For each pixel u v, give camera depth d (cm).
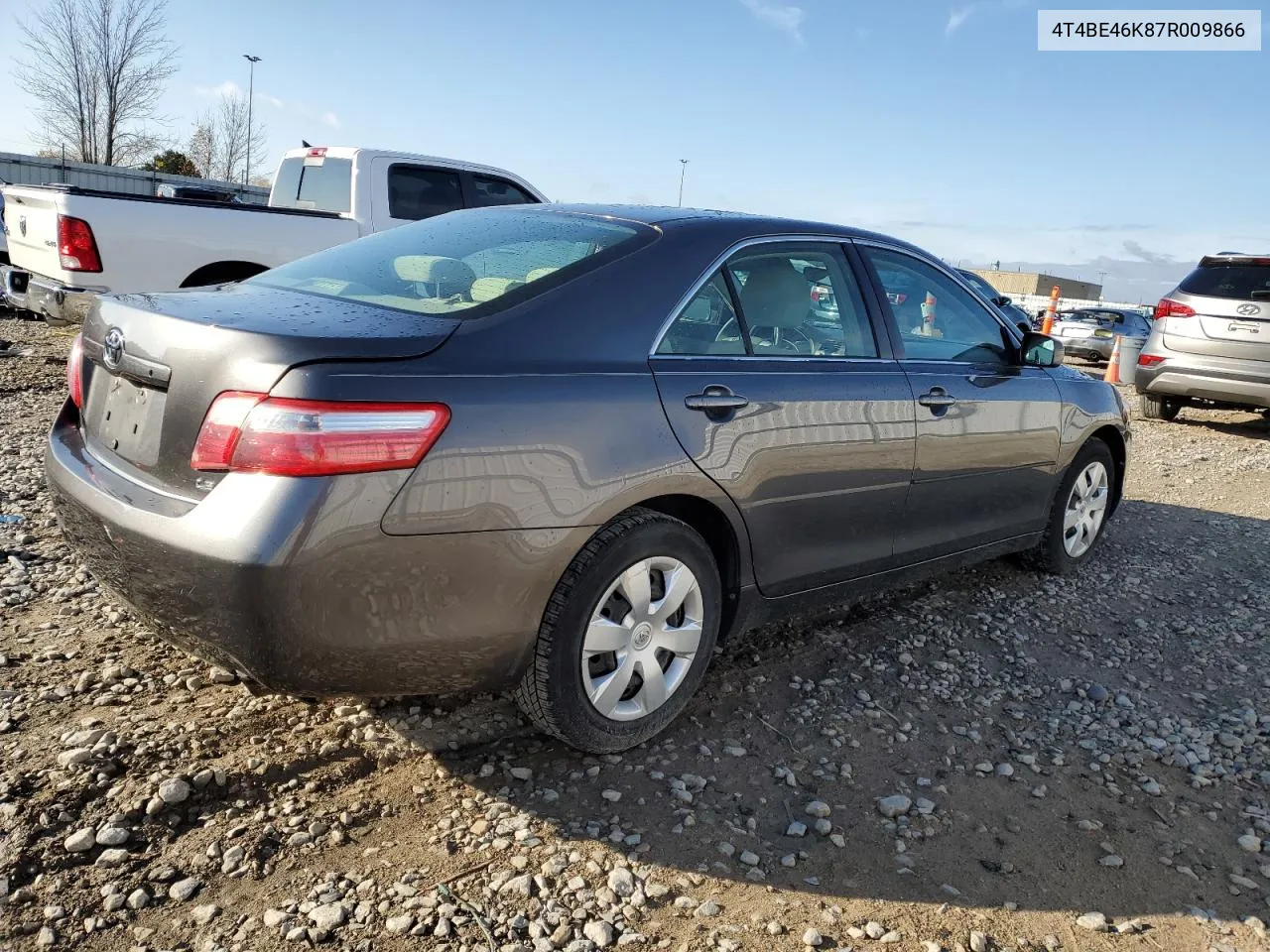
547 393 244
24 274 768
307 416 210
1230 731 330
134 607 242
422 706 300
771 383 301
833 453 319
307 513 208
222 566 208
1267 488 745
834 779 282
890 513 351
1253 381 952
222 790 249
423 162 864
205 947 199
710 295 298
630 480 258
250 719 283
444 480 224
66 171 2812
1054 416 432
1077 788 288
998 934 222
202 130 3856
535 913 216
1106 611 441
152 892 213
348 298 269
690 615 287
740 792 271
